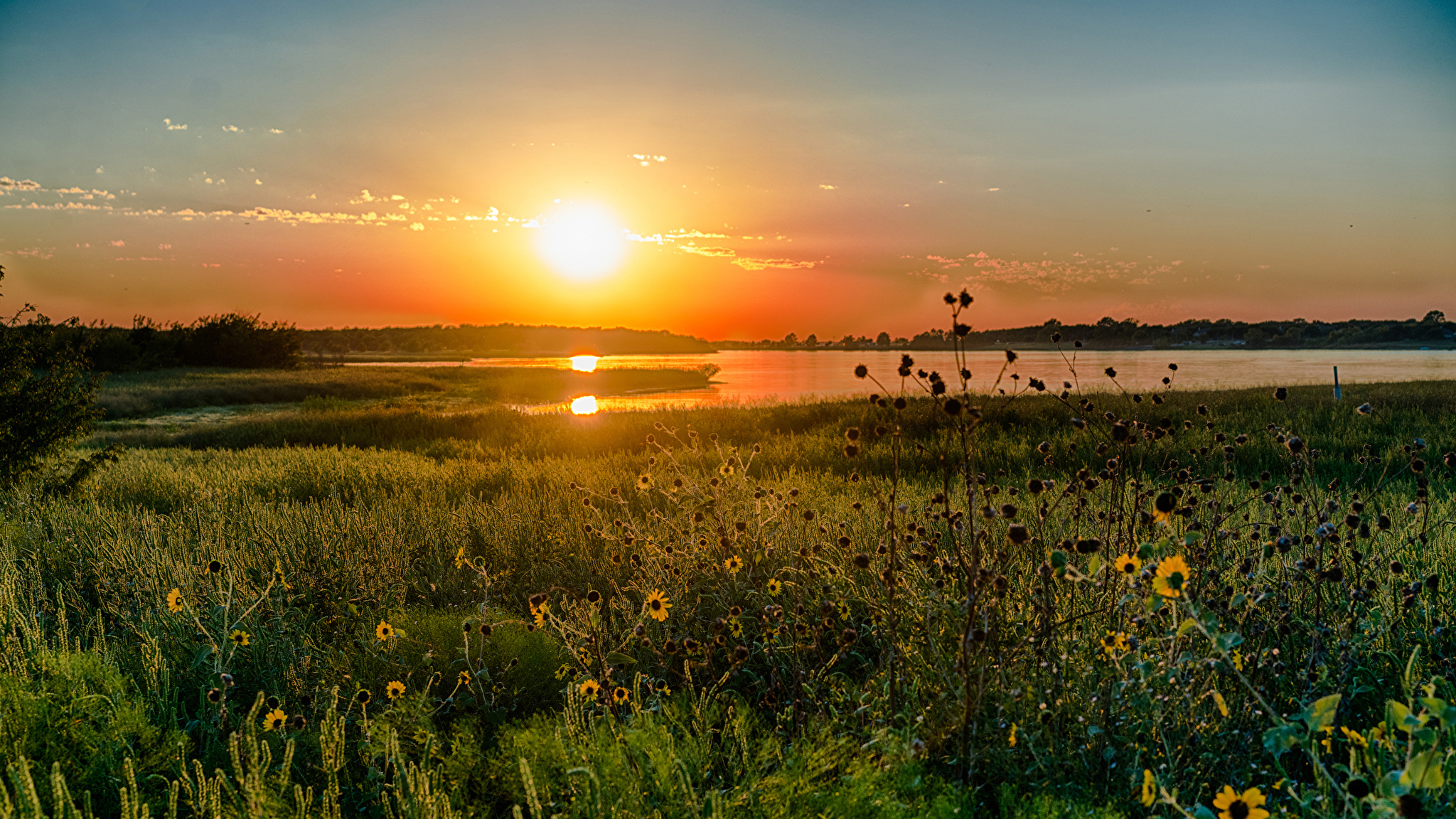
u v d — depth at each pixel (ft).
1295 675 9.28
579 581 17.04
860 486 26.53
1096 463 29.60
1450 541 14.43
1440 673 9.12
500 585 17.25
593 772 7.40
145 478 36.81
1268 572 10.64
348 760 9.59
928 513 13.65
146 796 8.36
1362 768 6.77
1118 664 8.04
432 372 219.00
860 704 9.42
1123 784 7.53
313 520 22.08
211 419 110.01
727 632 11.63
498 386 172.55
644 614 13.04
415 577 17.53
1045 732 7.89
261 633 12.48
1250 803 5.41
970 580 8.02
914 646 10.03
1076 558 8.82
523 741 8.43
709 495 16.17
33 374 33.88
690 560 14.65
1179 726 7.82
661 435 62.44
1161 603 6.84
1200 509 12.21
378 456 52.60
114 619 15.03
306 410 121.39
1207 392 76.74
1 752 8.33
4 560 16.80
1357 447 38.65
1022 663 8.90
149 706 9.81
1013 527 7.43
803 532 16.70
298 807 7.75
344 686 11.45
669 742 8.30
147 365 205.16
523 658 11.61
